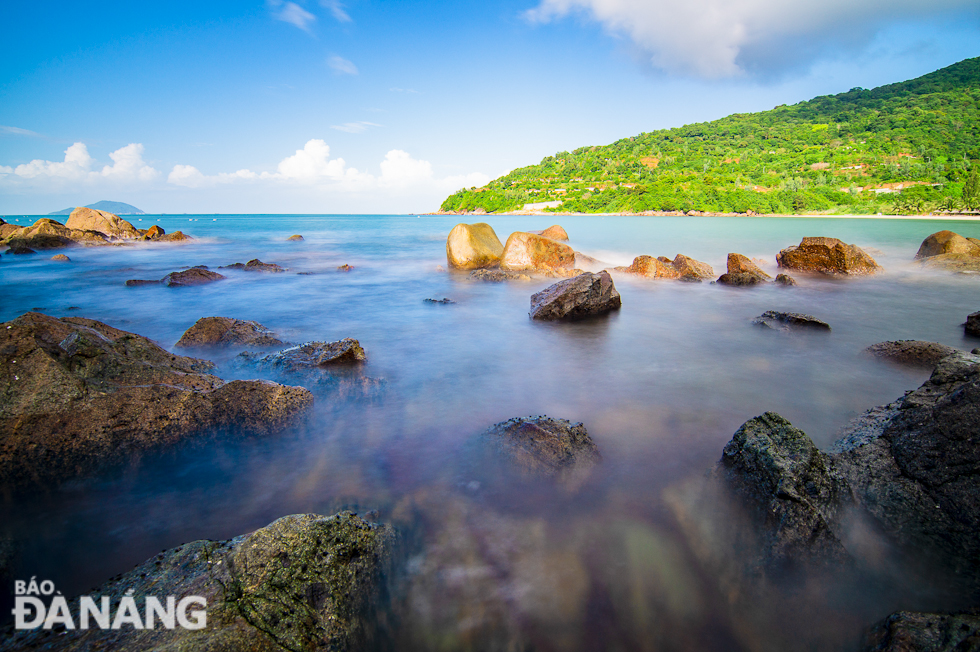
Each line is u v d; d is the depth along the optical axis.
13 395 4.73
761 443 4.16
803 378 7.55
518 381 7.46
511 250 19.47
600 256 26.81
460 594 3.29
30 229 30.33
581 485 4.50
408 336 10.20
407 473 4.75
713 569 3.50
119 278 18.81
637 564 3.54
